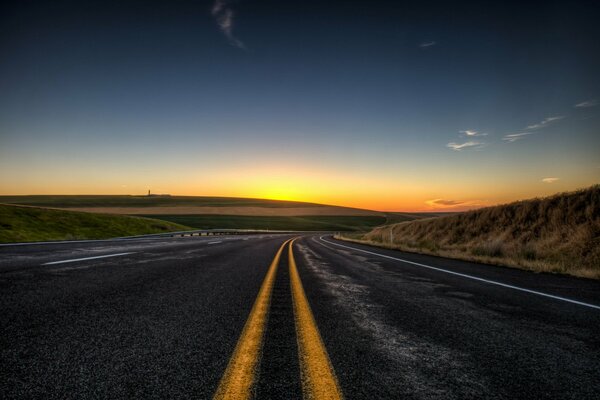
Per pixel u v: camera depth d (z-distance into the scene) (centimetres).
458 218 2388
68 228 2988
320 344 269
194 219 9888
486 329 329
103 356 231
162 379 197
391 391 190
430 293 533
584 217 1388
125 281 561
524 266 1002
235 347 256
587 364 242
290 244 2181
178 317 344
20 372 203
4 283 505
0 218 2620
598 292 586
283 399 175
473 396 187
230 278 639
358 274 761
